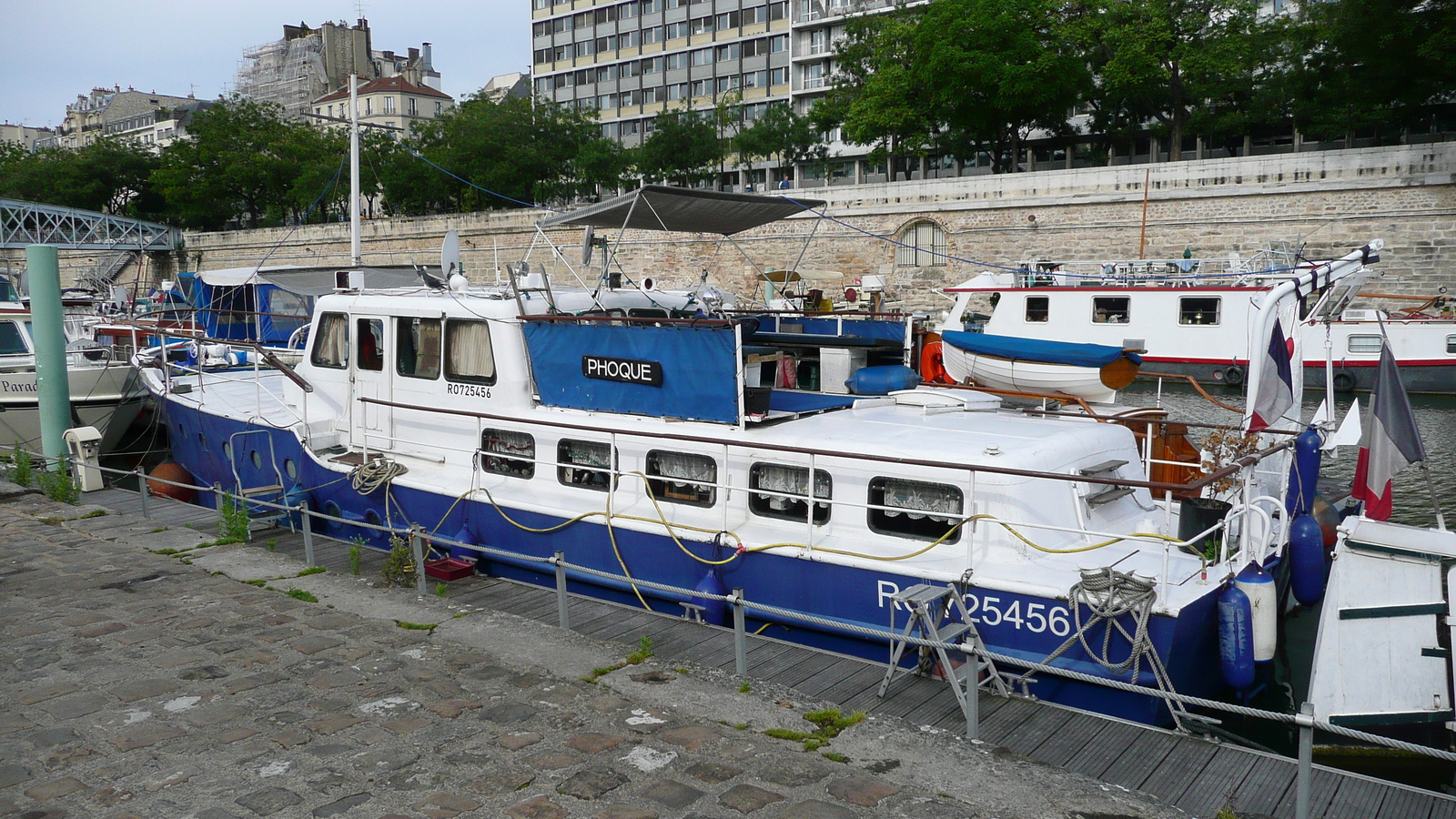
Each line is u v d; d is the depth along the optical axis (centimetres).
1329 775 509
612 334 859
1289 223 3023
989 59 3650
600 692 581
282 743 513
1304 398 2583
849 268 3847
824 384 1001
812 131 5188
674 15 6950
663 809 442
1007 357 910
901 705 608
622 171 4975
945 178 3662
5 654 649
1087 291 2736
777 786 464
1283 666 819
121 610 745
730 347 791
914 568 693
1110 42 3809
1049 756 538
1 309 1784
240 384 1456
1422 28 2828
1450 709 618
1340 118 3712
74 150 6706
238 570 863
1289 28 3706
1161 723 626
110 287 3238
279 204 5966
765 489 797
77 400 1628
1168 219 3228
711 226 1096
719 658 690
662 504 841
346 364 1066
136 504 1183
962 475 694
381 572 841
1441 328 2472
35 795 462
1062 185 3409
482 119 4925
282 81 9562
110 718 547
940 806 449
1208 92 3759
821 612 741
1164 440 929
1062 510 706
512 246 4569
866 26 4797
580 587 873
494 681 598
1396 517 1355
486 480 945
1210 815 473
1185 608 602
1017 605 655
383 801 452
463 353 965
